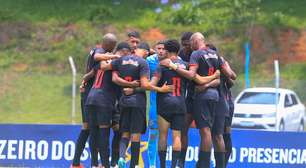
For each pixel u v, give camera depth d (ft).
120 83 135.74
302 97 277.03
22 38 404.57
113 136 150.51
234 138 171.83
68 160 169.27
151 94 150.00
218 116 139.74
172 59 135.54
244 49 386.93
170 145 166.71
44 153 169.07
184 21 415.03
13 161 168.45
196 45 138.62
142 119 137.59
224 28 406.62
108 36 141.49
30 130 169.17
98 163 146.61
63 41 400.47
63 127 169.58
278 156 173.37
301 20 418.10
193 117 138.51
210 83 135.95
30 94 298.76
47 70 369.50
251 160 172.45
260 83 290.35
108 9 427.74
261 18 416.87
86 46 393.70
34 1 443.32
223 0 440.04
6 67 372.99
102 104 139.03
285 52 389.19
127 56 137.18
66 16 425.69
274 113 261.85
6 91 299.58
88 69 144.05
